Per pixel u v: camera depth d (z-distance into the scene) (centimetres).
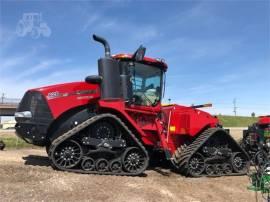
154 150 1291
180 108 1329
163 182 1116
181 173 1277
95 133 1111
